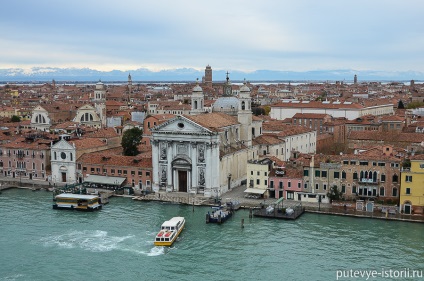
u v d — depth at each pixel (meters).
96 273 86.56
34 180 153.50
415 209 112.12
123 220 114.25
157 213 119.25
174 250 95.94
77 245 98.88
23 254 94.62
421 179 110.94
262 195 129.00
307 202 123.44
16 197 135.62
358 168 118.69
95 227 109.56
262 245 97.56
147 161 141.88
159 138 135.25
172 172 135.62
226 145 139.25
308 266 87.88
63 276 85.50
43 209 123.50
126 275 85.69
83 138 161.88
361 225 107.50
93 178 143.00
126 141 156.25
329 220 111.19
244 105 150.50
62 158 148.75
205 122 135.38
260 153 157.50
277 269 86.88
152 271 86.88
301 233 103.56
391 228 105.38
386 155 119.00
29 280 84.06
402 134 174.88
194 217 115.50
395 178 116.00
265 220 112.25
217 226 108.88
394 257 91.06
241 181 147.12
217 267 88.19
